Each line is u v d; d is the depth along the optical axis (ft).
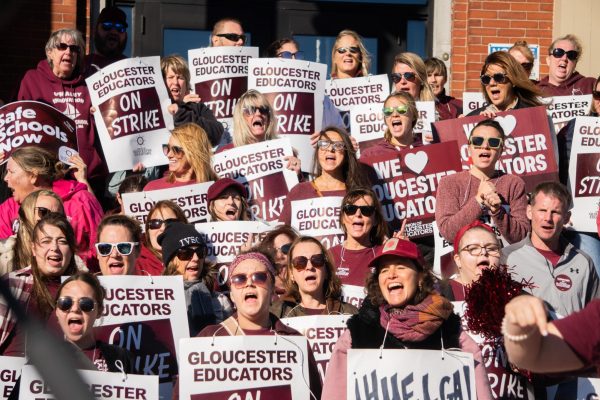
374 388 19.61
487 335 20.30
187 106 32.50
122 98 32.12
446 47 47.09
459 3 47.01
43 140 30.14
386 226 26.61
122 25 35.96
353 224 26.25
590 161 31.42
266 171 30.25
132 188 29.60
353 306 23.59
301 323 22.52
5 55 43.11
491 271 20.57
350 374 19.67
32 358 10.44
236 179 30.27
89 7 44.45
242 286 21.26
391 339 20.07
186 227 25.29
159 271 26.50
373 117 32.91
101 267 24.64
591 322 11.69
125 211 28.45
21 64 43.19
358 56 34.86
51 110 30.37
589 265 26.63
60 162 28.50
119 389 20.36
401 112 30.89
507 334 11.24
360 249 26.32
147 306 23.08
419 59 34.24
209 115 32.68
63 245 23.38
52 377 10.43
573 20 46.50
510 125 30.86
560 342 11.64
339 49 34.86
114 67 32.14
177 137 29.19
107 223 24.64
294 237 25.53
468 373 19.71
